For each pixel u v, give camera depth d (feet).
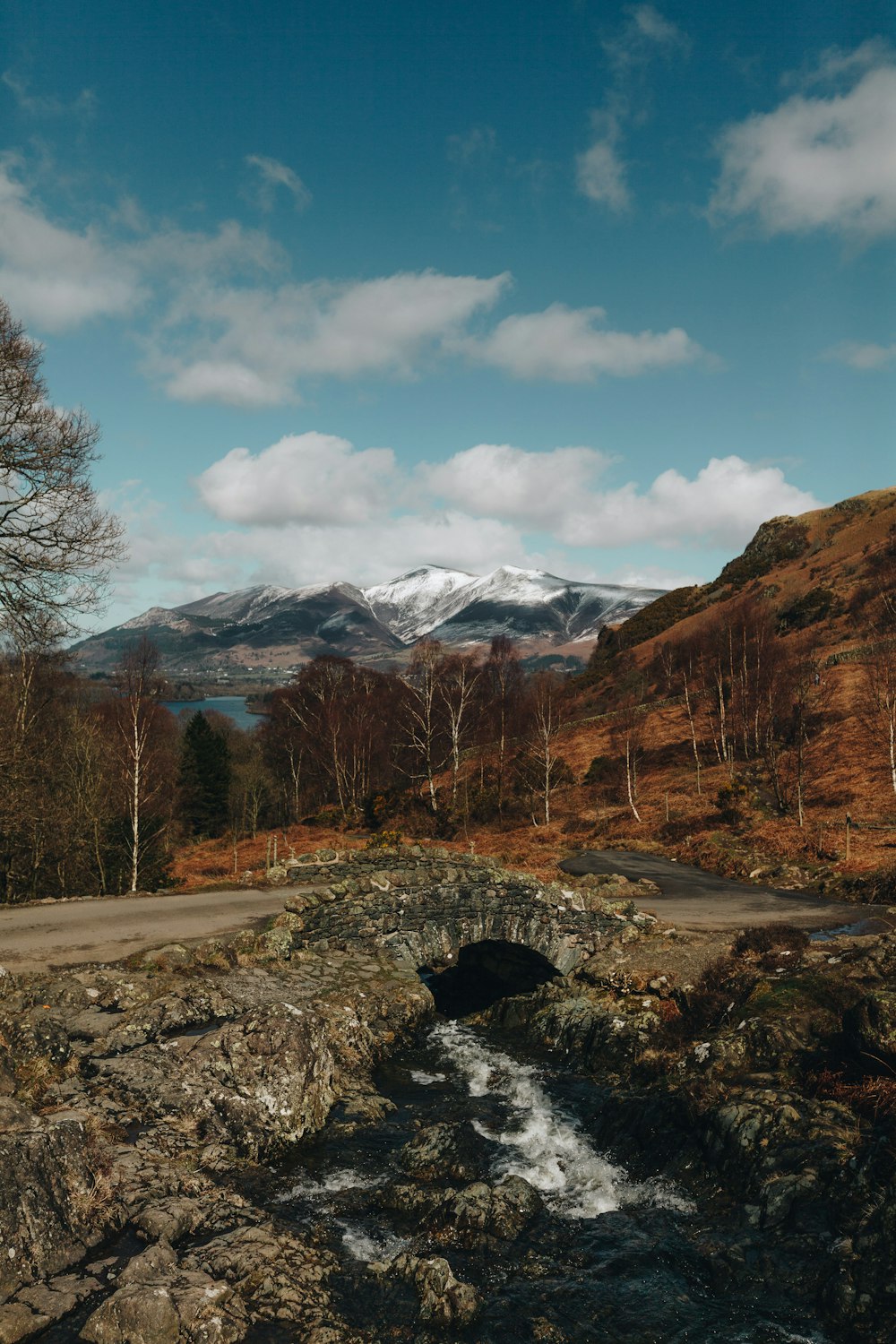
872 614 250.57
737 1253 31.60
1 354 62.28
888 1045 37.22
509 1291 30.40
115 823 113.39
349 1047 53.42
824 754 163.63
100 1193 30.30
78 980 48.67
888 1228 28.73
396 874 72.23
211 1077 41.47
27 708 102.99
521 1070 55.62
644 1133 42.57
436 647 182.91
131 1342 24.09
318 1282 29.55
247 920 65.31
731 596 366.84
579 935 70.44
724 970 58.34
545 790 175.63
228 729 321.11
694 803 158.71
